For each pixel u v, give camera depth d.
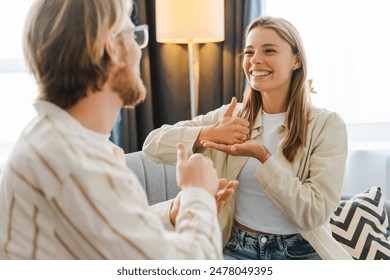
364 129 2.96
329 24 2.79
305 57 1.57
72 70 0.90
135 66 0.98
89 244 0.81
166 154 1.61
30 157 0.82
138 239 0.80
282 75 1.54
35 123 0.90
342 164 1.53
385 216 2.08
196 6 2.37
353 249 1.94
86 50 0.89
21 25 2.67
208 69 2.72
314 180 1.50
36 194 0.83
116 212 0.80
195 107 2.76
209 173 0.98
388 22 2.83
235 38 2.68
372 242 1.95
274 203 1.53
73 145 0.83
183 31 2.38
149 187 2.04
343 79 2.86
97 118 0.95
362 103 2.91
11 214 0.86
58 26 0.89
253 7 2.64
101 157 0.84
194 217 0.89
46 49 0.90
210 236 0.87
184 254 0.83
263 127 1.64
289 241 1.58
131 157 2.06
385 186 2.93
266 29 1.54
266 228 1.58
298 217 1.46
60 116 0.90
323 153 1.55
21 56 2.69
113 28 0.92
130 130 2.67
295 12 2.79
